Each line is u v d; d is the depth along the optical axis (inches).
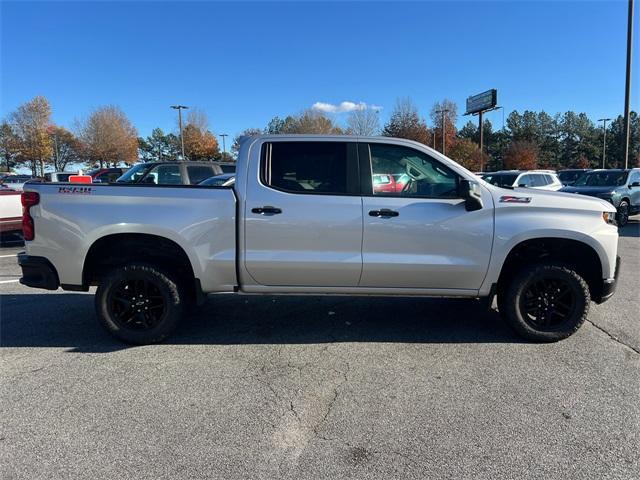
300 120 2755.9
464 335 195.9
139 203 177.3
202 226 177.2
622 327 203.5
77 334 199.5
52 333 200.7
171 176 488.1
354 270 178.4
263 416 131.6
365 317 221.1
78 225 177.0
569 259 191.8
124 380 154.6
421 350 179.6
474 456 112.8
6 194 440.5
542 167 3363.7
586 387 147.6
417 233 176.4
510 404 137.3
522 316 184.4
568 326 183.8
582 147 3631.9
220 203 176.9
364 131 2187.5
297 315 224.5
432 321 214.7
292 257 177.3
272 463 110.7
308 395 143.9
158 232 176.2
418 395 143.3
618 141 3521.2
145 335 183.8
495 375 156.6
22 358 173.3
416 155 180.9
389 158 181.0
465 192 171.9
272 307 237.6
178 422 128.5
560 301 184.5
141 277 181.8
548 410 133.7
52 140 2805.1
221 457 112.9
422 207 176.6
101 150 2667.3
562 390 145.7
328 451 115.2
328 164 180.1
